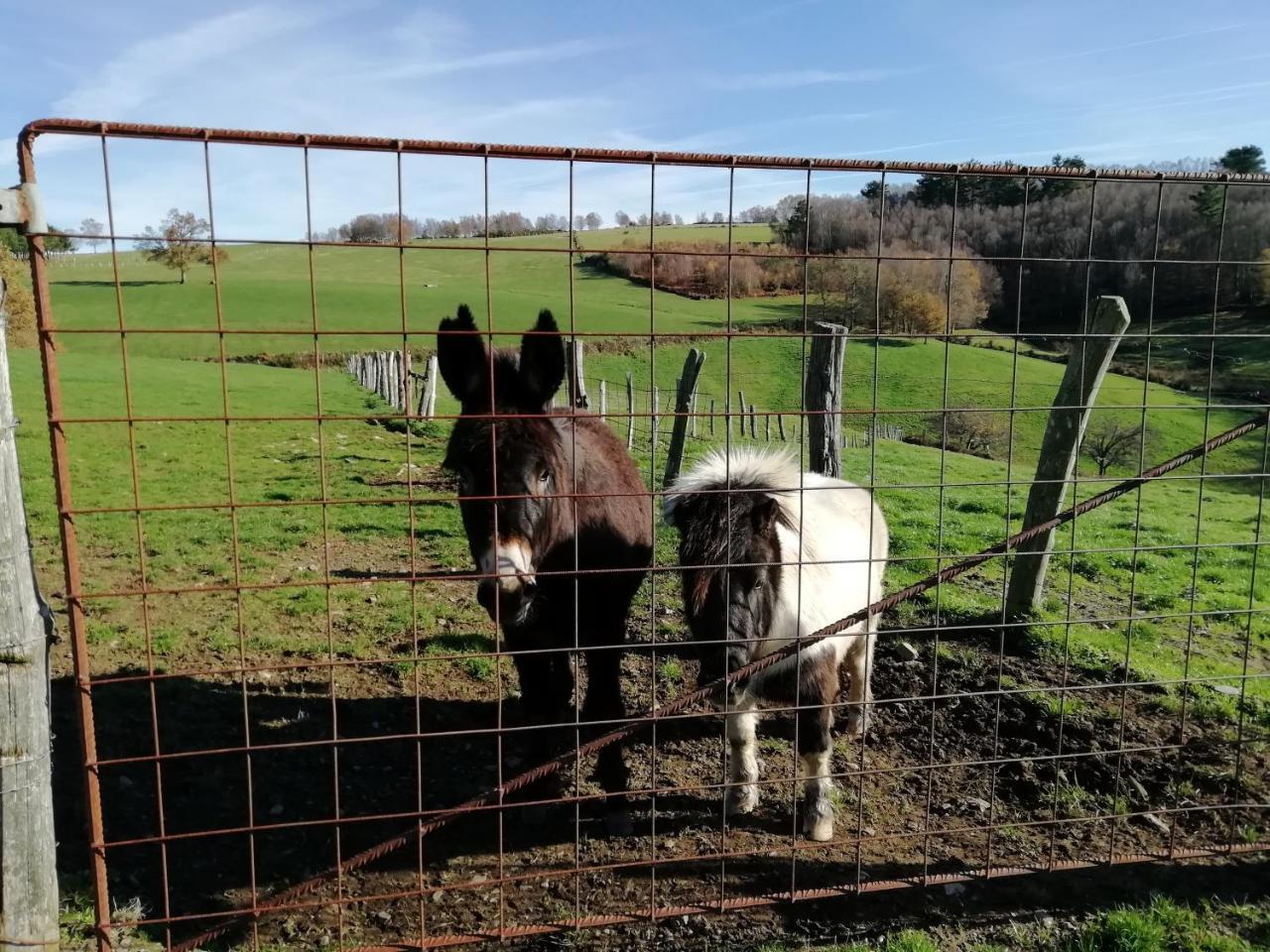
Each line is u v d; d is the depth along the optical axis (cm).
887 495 1273
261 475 1352
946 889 361
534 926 311
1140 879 369
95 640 614
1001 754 485
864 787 449
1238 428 361
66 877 354
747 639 367
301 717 509
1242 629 705
